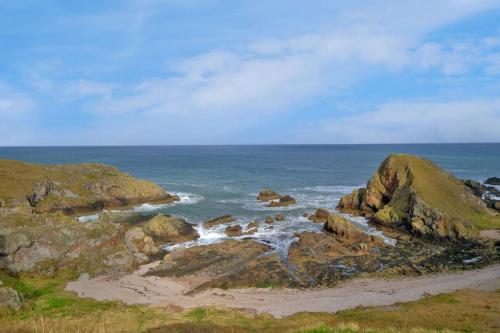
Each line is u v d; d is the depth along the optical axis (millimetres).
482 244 61250
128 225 71438
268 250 58844
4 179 85438
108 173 103062
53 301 40781
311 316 35969
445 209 69250
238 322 33375
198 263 53688
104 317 34688
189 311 37562
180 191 110312
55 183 88312
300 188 116625
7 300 36875
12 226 53906
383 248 60156
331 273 50250
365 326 29391
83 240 53625
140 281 48125
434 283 46781
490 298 39656
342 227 64562
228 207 88500
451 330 27500
